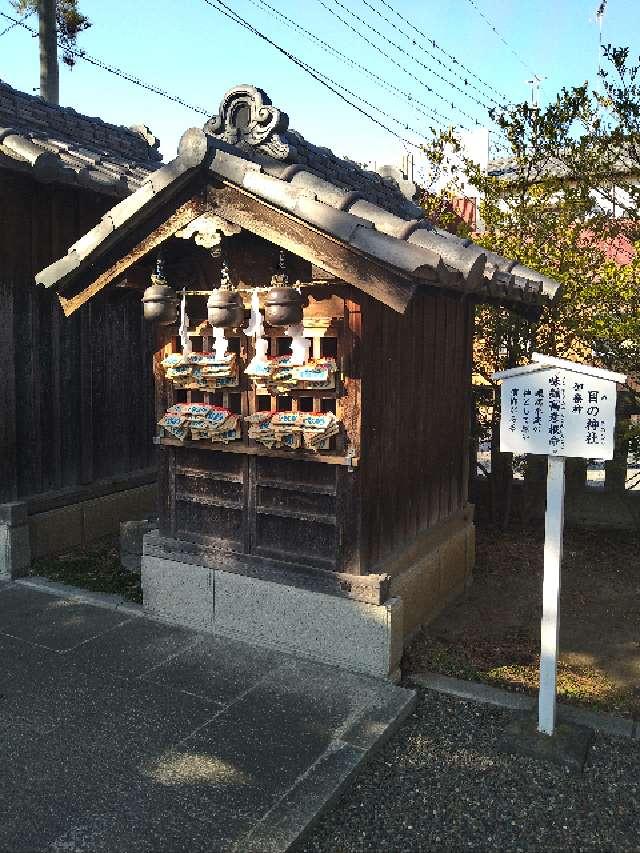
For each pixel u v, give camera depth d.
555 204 9.46
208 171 4.77
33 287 7.57
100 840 3.40
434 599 6.46
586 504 9.64
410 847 3.47
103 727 4.37
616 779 4.02
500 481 9.65
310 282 4.99
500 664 5.52
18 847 3.35
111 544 8.21
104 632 5.75
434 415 6.50
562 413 4.24
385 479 5.52
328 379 4.94
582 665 5.64
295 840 3.41
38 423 7.70
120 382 8.76
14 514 7.02
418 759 4.18
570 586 7.44
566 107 8.66
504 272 6.60
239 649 5.43
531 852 3.46
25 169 7.02
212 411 5.50
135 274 5.71
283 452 5.26
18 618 6.05
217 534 5.77
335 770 3.94
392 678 5.04
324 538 5.26
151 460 9.31
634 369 8.35
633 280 7.42
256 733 4.30
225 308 4.88
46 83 13.38
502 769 4.09
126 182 8.05
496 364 9.56
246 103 5.45
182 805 3.65
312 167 6.25
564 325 8.84
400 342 5.64
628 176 8.91
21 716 4.49
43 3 13.16
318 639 5.23
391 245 4.14
